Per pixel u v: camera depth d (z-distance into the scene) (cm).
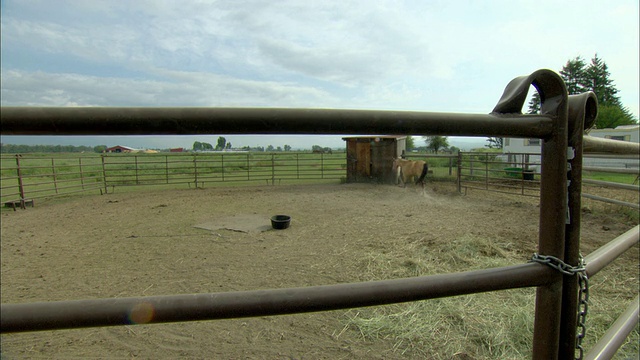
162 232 570
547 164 82
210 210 764
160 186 1291
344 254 431
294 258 422
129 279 364
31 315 60
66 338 248
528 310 256
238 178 1512
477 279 77
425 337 238
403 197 927
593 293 298
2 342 243
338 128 63
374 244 470
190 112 56
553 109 80
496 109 79
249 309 66
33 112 51
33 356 227
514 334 235
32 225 641
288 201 875
